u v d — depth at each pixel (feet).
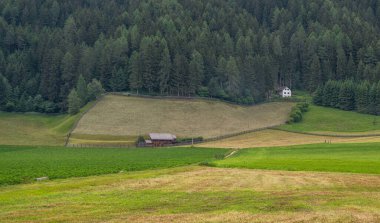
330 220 109.40
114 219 109.50
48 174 213.46
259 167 247.29
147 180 182.60
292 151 381.81
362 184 173.06
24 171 226.58
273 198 138.51
